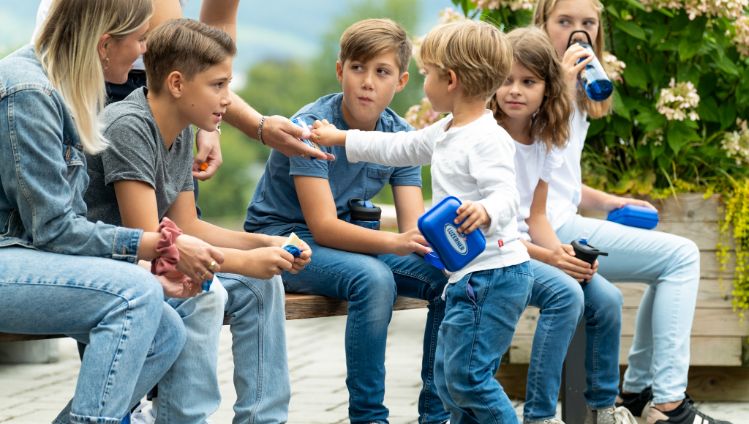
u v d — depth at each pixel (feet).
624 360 19.76
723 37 20.89
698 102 20.56
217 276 14.08
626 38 20.85
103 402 11.43
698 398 20.21
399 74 16.31
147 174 13.33
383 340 15.20
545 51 15.89
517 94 15.87
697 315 19.71
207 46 13.42
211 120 13.66
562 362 15.72
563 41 18.43
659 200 19.80
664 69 20.88
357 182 16.67
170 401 13.26
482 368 13.84
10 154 11.57
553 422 15.67
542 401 15.67
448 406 14.49
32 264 11.59
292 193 16.57
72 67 12.01
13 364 23.39
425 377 16.11
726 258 19.62
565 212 17.81
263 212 16.76
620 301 16.69
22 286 11.48
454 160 13.93
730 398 20.17
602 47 18.98
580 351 16.84
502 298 13.84
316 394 20.42
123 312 11.61
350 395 15.29
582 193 19.17
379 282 15.06
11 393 20.54
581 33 18.24
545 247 16.60
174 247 12.23
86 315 11.62
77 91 12.05
